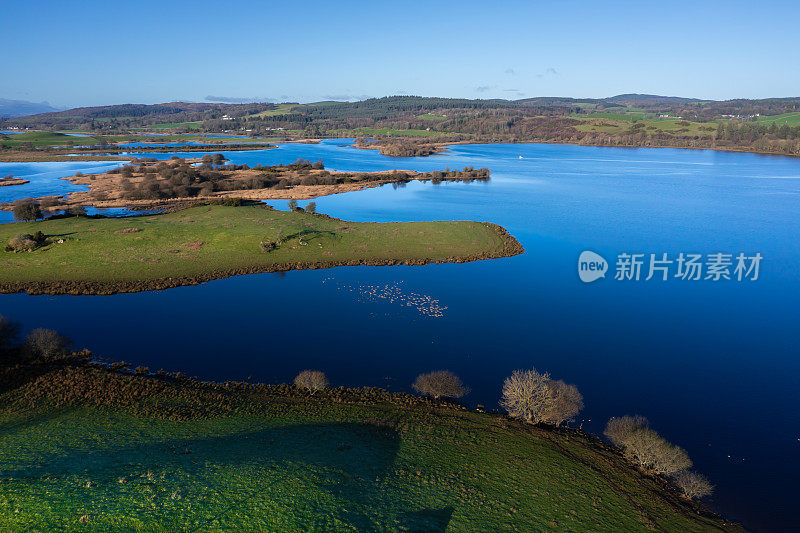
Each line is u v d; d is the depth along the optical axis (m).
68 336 54.47
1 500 22.23
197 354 51.59
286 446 32.50
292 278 75.88
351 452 32.41
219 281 74.00
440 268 82.94
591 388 47.78
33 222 97.88
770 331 61.56
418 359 52.09
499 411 42.78
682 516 29.33
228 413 38.22
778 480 35.31
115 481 25.02
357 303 67.12
